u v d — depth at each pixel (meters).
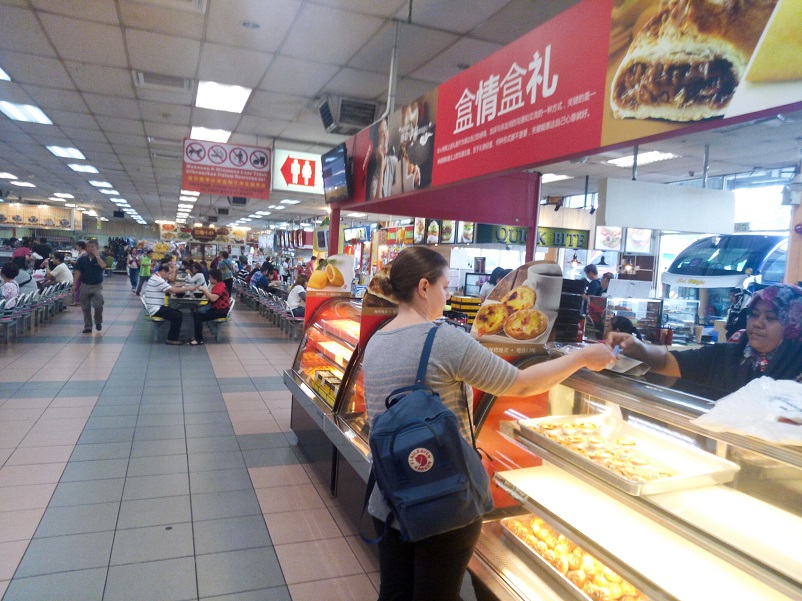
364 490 2.75
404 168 4.11
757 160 7.27
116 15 4.57
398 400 1.38
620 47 2.10
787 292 1.73
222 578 2.46
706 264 6.71
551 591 1.79
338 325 4.17
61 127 8.84
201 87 6.43
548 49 2.51
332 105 6.46
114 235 38.69
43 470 3.47
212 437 4.27
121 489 3.27
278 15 4.45
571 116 2.35
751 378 1.75
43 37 5.07
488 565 1.91
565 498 1.87
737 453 1.61
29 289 8.55
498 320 2.15
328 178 5.95
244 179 7.93
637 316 3.25
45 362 6.52
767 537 1.35
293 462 3.84
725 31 1.68
